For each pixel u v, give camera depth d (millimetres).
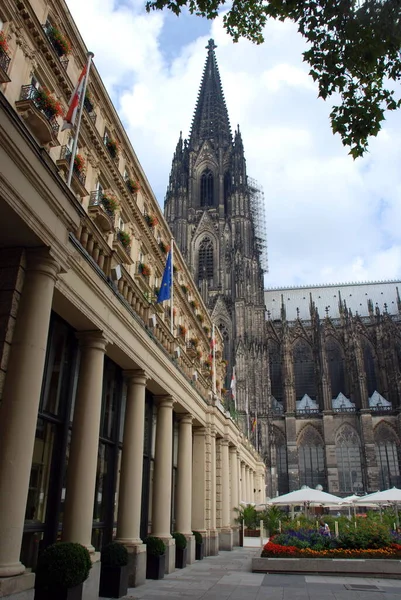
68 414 18359
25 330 12922
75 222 15164
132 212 36406
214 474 40188
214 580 24406
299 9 13922
